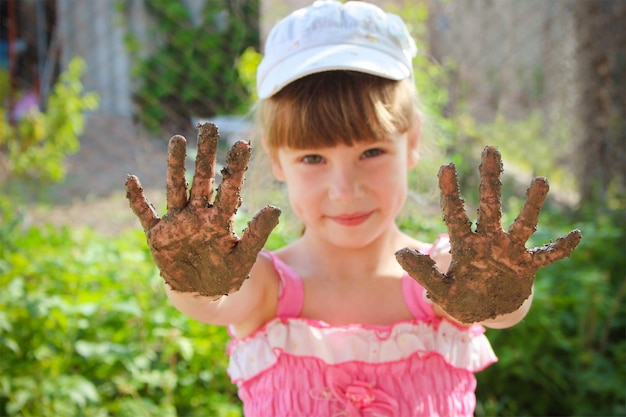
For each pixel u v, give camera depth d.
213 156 1.26
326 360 1.61
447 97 4.64
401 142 1.68
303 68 1.64
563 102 5.39
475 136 5.17
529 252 1.24
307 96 1.63
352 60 1.64
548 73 5.62
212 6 5.71
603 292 3.18
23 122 4.87
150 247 1.27
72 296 2.94
